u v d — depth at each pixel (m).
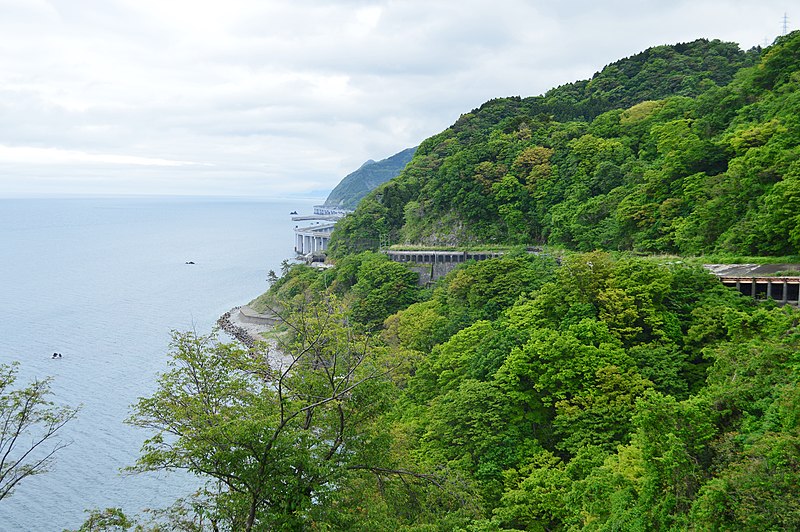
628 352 56.66
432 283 114.81
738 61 168.88
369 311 103.88
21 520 58.19
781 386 34.97
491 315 81.38
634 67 177.00
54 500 61.81
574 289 66.00
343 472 28.58
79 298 163.75
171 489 64.88
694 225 82.31
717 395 37.53
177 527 28.95
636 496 33.69
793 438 27.92
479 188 125.88
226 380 30.88
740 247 75.88
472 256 115.06
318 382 33.44
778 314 55.28
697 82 153.25
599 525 33.91
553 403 52.88
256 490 26.36
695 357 57.84
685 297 64.06
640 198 94.06
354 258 126.19
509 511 40.34
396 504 33.25
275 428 27.86
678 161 91.19
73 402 83.62
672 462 31.06
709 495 27.61
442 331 81.06
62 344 113.69
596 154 113.44
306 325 36.06
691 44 182.50
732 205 79.88
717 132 100.19
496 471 47.09
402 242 136.38
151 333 124.19
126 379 93.44
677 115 119.06
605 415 47.84
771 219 71.56
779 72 102.94
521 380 54.47
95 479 66.00
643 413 33.97
